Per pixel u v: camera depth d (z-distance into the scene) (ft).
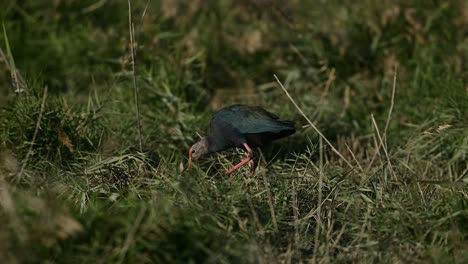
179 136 41.01
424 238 29.68
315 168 35.24
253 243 27.91
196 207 29.81
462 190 32.91
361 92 46.44
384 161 34.91
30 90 37.73
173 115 43.21
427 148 40.09
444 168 39.09
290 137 41.78
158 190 32.07
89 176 33.99
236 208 29.91
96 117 39.01
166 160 37.22
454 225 29.78
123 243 27.07
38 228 26.30
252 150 39.70
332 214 31.55
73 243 26.89
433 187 33.91
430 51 47.19
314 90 47.39
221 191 31.30
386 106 44.60
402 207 30.89
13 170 32.78
